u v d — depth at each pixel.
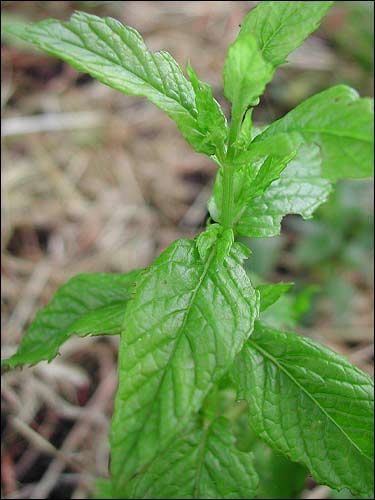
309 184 0.14
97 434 0.23
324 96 0.10
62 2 0.33
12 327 0.25
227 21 0.35
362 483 0.13
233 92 0.11
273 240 0.27
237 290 0.11
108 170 0.30
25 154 0.30
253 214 0.14
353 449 0.13
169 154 0.31
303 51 0.34
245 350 0.13
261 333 0.14
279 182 0.14
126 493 0.14
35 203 0.28
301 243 0.27
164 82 0.12
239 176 0.13
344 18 0.34
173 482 0.14
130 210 0.29
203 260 0.12
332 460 0.13
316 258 0.27
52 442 0.23
